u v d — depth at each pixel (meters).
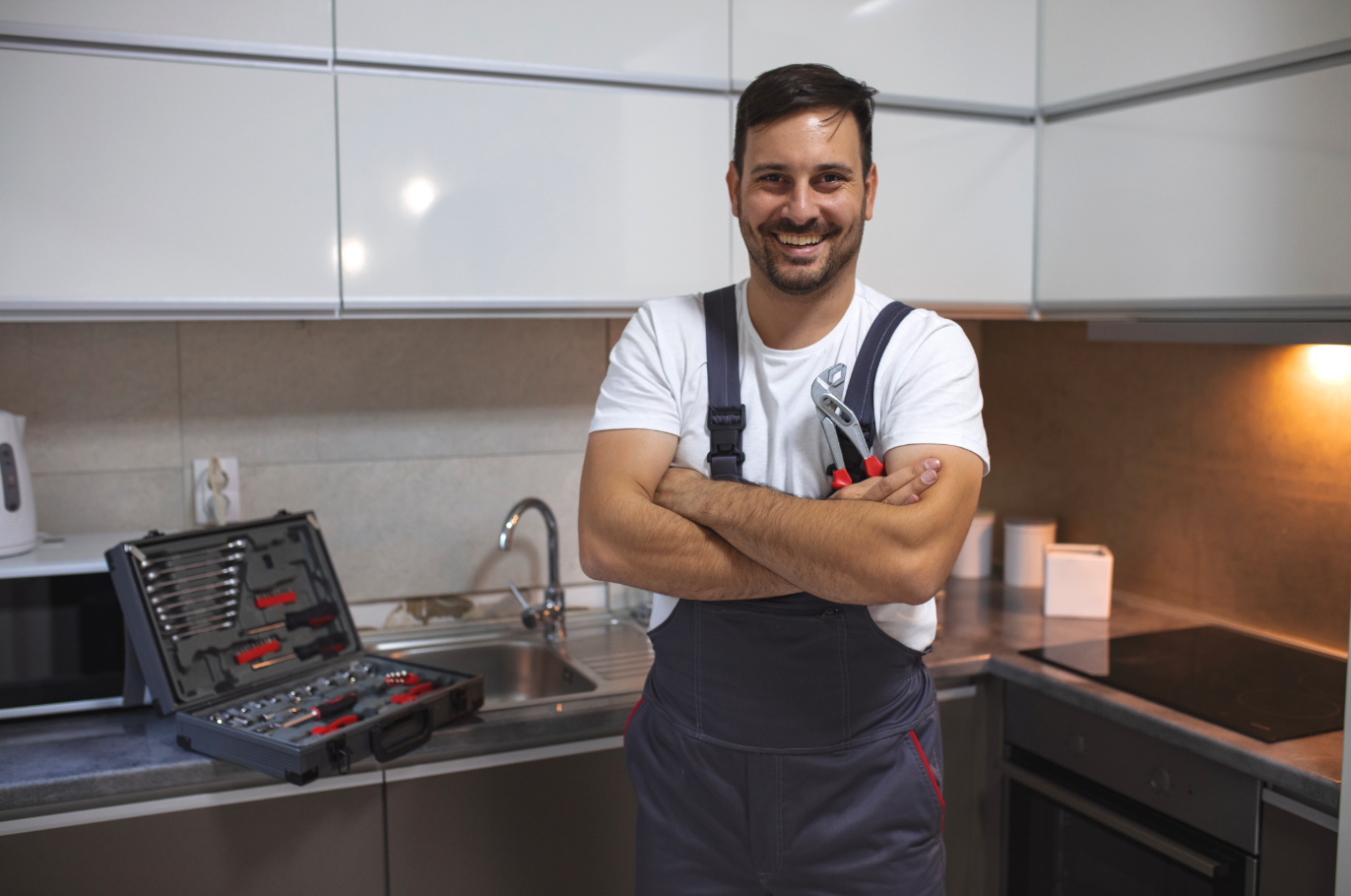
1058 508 2.51
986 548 2.51
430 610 2.16
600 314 1.85
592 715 1.67
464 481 2.16
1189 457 2.16
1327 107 1.54
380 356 2.08
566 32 1.76
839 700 1.24
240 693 1.60
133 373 1.93
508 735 1.62
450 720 1.59
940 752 1.36
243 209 1.63
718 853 1.31
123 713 1.66
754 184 1.16
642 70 1.81
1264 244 1.64
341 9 1.64
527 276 1.79
